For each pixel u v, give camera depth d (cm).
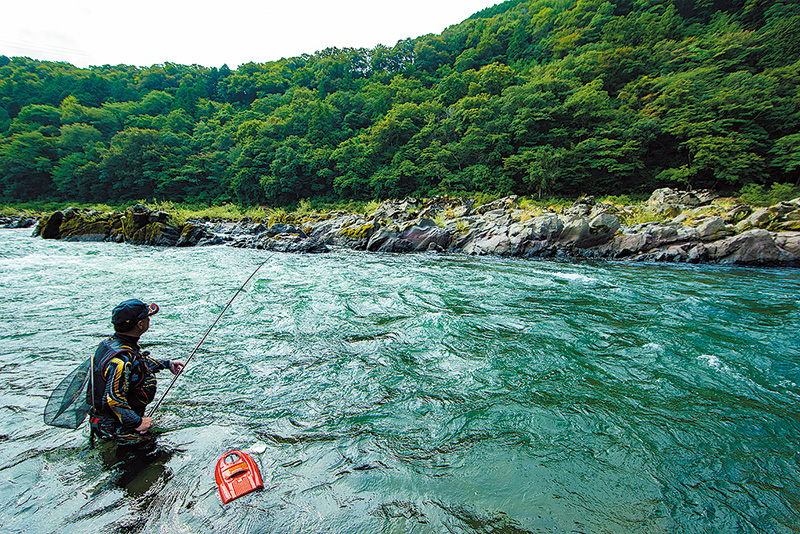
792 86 3366
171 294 633
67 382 209
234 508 169
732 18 4869
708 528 166
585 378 329
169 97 7788
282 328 462
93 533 152
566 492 187
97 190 5197
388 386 308
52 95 7462
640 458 217
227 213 2900
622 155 3472
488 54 7588
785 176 3189
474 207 2556
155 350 379
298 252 1542
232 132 6119
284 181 4819
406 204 2566
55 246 1422
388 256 1440
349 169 4694
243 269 953
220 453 212
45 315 492
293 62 10944
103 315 496
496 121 4225
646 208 1975
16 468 194
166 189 5281
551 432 243
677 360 369
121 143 5309
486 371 341
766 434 244
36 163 5228
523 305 599
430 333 448
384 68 9369
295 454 213
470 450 222
